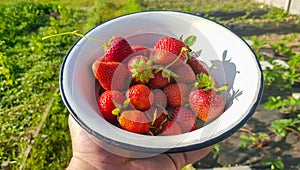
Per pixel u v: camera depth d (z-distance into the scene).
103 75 0.20
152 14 0.23
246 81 0.19
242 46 0.21
